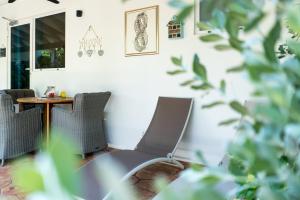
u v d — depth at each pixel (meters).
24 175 0.33
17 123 3.66
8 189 2.73
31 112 3.85
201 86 0.58
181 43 3.71
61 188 0.34
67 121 4.01
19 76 6.10
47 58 5.54
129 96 4.32
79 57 4.95
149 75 4.06
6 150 3.55
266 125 0.38
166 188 0.39
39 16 5.64
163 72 3.91
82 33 4.88
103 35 4.58
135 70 4.21
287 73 0.36
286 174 0.41
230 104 0.51
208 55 3.48
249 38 0.43
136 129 4.26
